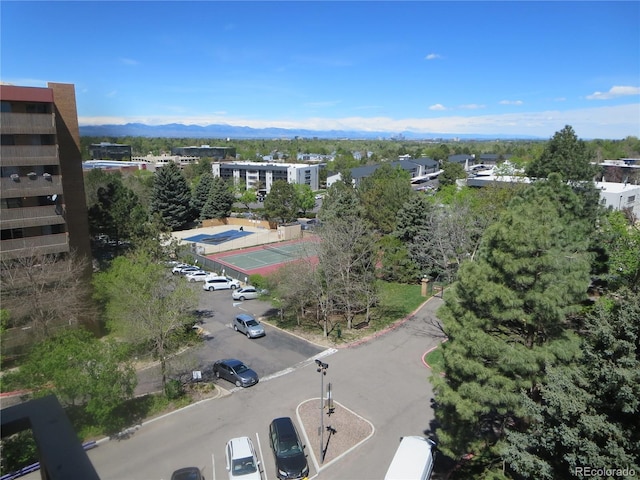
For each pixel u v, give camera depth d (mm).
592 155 44250
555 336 15891
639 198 60000
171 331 26797
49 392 19453
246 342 32250
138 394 25094
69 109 32812
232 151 198750
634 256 25328
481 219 37938
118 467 18969
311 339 32562
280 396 24750
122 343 23469
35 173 30078
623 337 12188
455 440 16234
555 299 14578
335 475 18641
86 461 3090
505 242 15273
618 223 31594
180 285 27672
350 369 27781
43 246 30719
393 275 46531
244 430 21656
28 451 18641
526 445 13352
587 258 20781
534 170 46656
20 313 28234
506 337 16984
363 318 36688
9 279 27859
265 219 83750
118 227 46844
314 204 92750
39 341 26516
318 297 33156
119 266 31656
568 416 12109
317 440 20812
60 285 30266
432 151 192000
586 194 33469
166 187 77562
